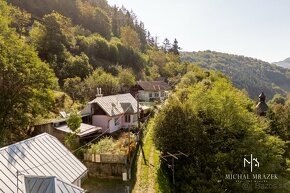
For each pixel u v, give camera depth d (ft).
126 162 107.14
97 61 323.98
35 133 131.13
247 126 140.87
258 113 218.59
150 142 145.28
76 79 220.64
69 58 258.98
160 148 123.65
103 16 497.87
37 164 63.67
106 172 107.96
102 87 222.28
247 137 134.92
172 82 370.73
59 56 255.29
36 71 119.65
